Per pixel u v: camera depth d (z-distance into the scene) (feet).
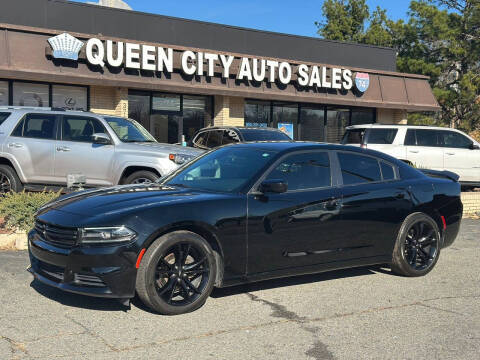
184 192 17.72
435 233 21.94
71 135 31.83
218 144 42.88
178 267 16.12
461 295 19.08
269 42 67.05
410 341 14.48
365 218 19.90
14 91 51.42
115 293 15.20
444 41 92.63
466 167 50.83
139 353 13.23
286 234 18.02
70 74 50.90
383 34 105.09
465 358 13.37
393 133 50.14
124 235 15.24
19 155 31.22
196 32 61.93
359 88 69.77
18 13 51.98
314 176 19.27
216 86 59.52
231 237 16.93
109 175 31.30
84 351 13.25
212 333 14.75
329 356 13.35
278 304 17.54
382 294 19.01
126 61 53.52
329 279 20.93
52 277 16.12
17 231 24.93
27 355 12.87
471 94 90.07
